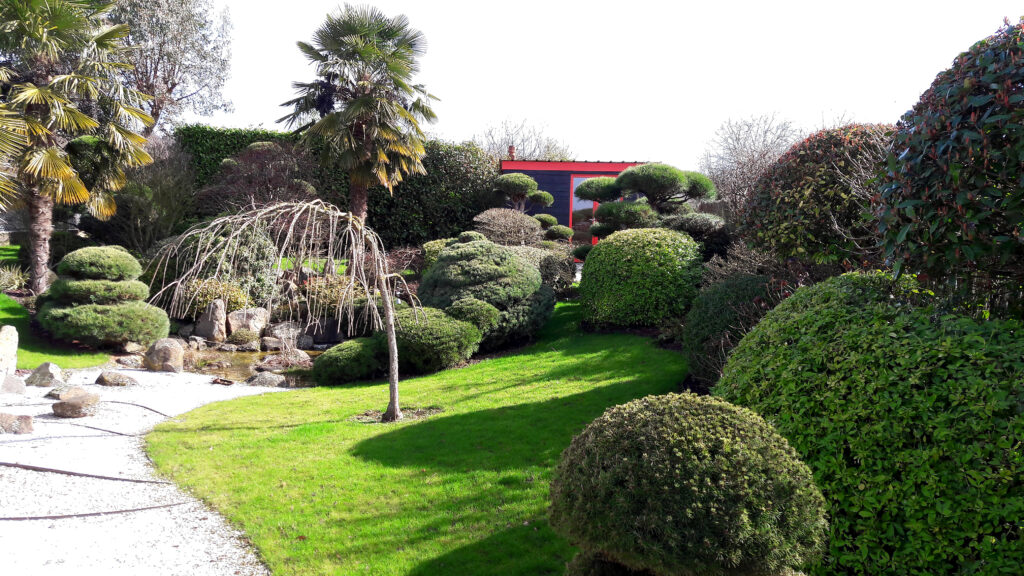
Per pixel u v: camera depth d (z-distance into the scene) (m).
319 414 6.89
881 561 2.51
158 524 4.04
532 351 9.95
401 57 14.06
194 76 24.83
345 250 5.98
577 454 2.59
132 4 21.53
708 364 6.20
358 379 9.40
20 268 13.98
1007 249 2.56
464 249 10.96
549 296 10.89
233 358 11.16
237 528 3.96
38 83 10.93
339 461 5.05
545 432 5.36
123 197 15.26
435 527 3.74
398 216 19.44
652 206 13.22
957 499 2.33
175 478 4.90
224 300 12.36
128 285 10.81
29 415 6.73
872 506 2.55
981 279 2.95
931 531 2.39
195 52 24.23
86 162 11.98
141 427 6.60
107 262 10.77
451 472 4.61
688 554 2.23
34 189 11.62
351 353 9.13
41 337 10.76
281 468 4.97
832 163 5.20
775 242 5.48
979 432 2.35
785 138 17.83
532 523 3.69
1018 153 2.44
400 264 15.56
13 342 8.99
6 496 4.48
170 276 12.32
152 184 15.82
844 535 2.65
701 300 6.70
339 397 7.93
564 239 17.42
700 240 10.77
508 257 10.88
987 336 2.65
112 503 4.39
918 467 2.45
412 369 9.61
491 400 6.80
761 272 7.26
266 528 3.88
